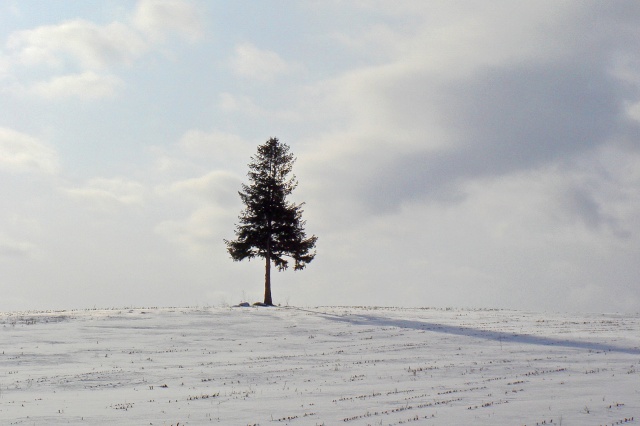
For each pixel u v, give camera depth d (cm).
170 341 3869
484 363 3112
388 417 2017
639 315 5294
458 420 1961
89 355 3378
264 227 5859
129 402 2305
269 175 6003
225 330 4303
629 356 3259
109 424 1970
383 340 3916
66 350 3500
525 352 3434
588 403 2189
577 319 4947
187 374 2883
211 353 3488
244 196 5941
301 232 5931
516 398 2292
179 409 2180
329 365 3109
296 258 5941
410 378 2750
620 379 2650
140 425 1959
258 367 3058
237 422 1986
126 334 4088
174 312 5150
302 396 2392
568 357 3253
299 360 3262
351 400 2302
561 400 2245
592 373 2805
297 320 4791
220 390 2534
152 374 2883
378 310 5544
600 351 3428
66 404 2273
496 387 2514
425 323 4638
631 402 2197
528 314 5341
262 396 2398
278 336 4084
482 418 1984
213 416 2069
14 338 3844
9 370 2967
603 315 5297
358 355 3412
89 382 2706
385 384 2620
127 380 2750
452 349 3575
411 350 3559
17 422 2000
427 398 2314
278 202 5881
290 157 6072
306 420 1997
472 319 4912
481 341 3838
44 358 3272
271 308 5569
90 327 4328
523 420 1953
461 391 2444
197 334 4134
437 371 2909
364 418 2011
